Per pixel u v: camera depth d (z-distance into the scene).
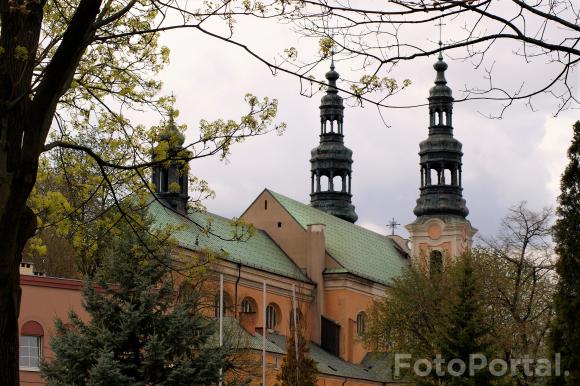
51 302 59.00
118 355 44.12
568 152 54.50
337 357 110.44
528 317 72.38
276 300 105.06
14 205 19.11
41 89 19.09
